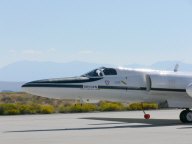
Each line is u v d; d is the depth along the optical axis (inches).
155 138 858.8
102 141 815.7
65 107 1973.4
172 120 1392.7
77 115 1675.7
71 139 848.3
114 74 1246.3
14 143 789.2
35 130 1050.1
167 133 956.0
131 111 1972.2
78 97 1213.7
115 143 786.2
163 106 1321.4
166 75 1293.1
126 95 1259.8
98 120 1397.6
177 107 1296.8
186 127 1115.9
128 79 1253.7
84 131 1016.9
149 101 1299.2
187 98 1310.3
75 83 1192.2
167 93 1289.4
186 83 1294.3
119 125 1195.3
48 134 947.3
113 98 1256.2
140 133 958.4
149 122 1306.6
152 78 1269.7
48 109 1862.7
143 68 1306.6
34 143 789.2
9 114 1785.2
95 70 1240.2
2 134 952.9
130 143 785.6
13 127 1138.7
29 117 1565.0
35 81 1173.7
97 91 1215.6
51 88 1166.3
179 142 795.4
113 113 1807.3
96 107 2076.8
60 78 1195.3
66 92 1179.9
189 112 1291.8
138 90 1262.3
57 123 1275.8
